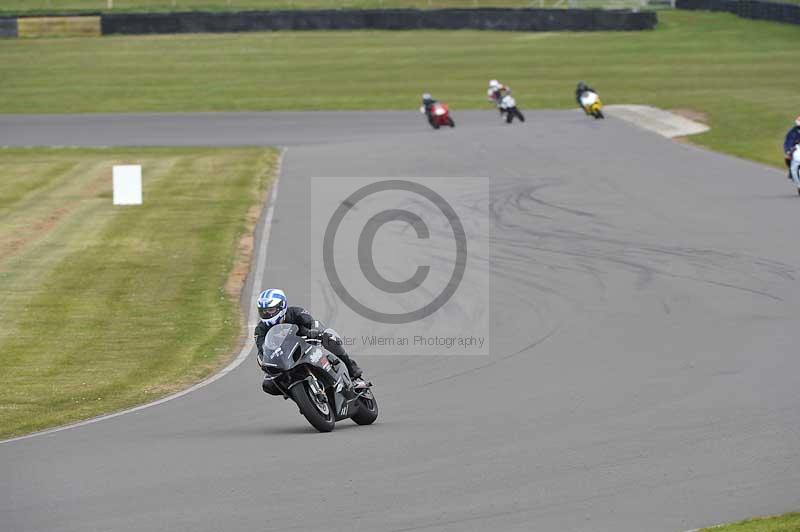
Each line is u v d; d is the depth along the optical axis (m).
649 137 135.12
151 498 30.27
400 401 43.81
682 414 37.56
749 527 25.19
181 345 59.50
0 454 37.66
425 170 116.12
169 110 180.12
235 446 36.41
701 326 54.16
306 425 40.22
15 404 48.59
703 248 73.88
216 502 29.58
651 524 26.56
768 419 35.97
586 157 121.12
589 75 195.62
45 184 119.81
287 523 27.56
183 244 87.25
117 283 75.00
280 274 74.62
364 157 127.81
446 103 178.88
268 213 97.56
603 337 53.41
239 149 142.88
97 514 29.05
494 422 38.22
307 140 148.88
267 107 180.75
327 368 38.50
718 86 177.75
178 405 46.09
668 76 190.25
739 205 89.62
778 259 69.00
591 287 64.94
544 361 49.44
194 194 111.19
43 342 60.97
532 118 159.62
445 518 27.50
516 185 105.12
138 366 55.41
